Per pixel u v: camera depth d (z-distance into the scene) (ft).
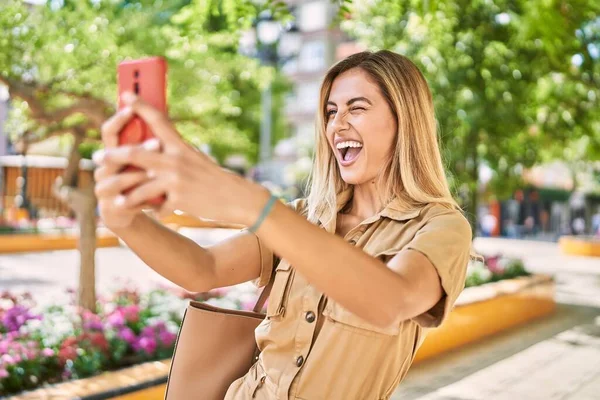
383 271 3.26
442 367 20.61
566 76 26.35
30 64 17.39
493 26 23.91
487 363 21.26
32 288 33.22
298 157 122.31
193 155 2.79
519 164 38.29
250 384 5.08
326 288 3.12
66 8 17.29
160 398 13.44
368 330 4.53
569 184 113.39
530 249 75.66
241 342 5.59
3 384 13.39
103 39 17.58
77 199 19.22
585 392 18.13
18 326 16.84
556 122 33.53
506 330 27.17
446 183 5.09
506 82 27.17
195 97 21.67
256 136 92.32
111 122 2.79
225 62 22.36
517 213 117.60
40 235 53.11
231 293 24.13
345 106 5.15
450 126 27.40
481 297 25.94
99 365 15.19
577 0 15.76
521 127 30.42
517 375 19.84
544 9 15.42
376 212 5.22
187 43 16.49
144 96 3.15
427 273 3.88
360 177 5.15
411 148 5.01
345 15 14.51
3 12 15.66
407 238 4.66
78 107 17.69
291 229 3.00
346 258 3.12
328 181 5.50
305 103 125.70
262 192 2.96
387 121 5.07
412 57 26.53
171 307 20.86
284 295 4.97
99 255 49.37
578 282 45.85
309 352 4.73
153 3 20.40
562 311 32.89
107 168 2.75
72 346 15.37
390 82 5.01
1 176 72.08
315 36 124.88
